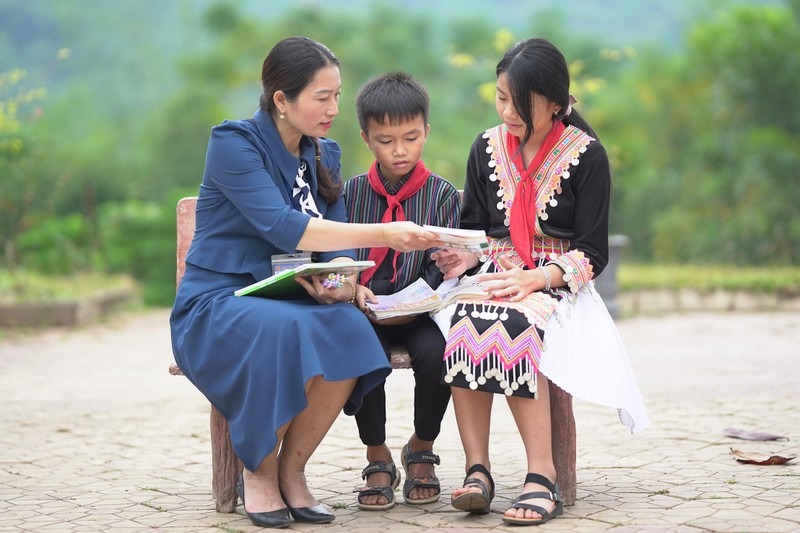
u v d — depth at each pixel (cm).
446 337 418
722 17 2397
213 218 428
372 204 462
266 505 402
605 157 429
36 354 1112
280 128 430
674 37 6938
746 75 2269
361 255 460
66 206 2697
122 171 2841
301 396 384
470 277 431
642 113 2705
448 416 678
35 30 4616
